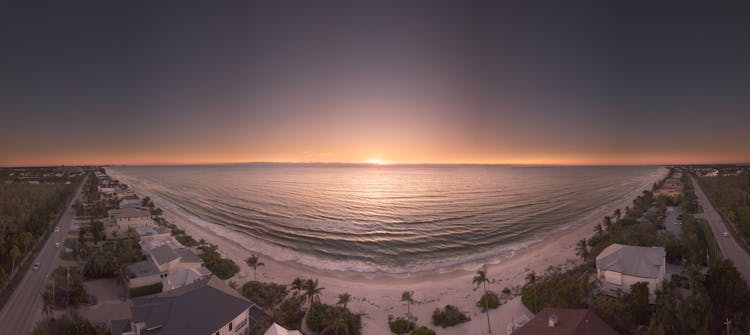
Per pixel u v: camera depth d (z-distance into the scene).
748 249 104.62
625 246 77.81
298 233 159.75
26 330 66.44
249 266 109.56
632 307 58.97
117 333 56.50
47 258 111.62
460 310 75.69
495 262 113.69
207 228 171.75
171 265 90.25
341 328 65.31
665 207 175.50
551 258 112.31
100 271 93.31
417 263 116.38
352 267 112.62
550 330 49.72
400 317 73.94
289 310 73.19
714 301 63.19
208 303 57.88
